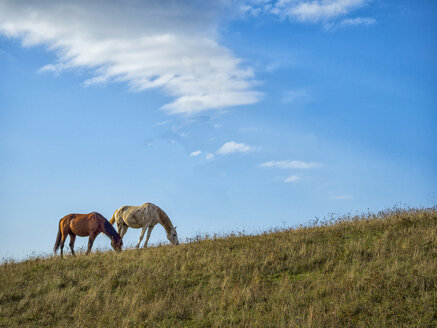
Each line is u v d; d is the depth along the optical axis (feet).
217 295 42.57
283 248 52.01
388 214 63.00
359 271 43.83
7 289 47.96
